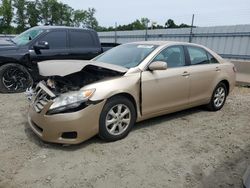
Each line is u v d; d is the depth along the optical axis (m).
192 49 5.62
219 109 6.39
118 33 19.38
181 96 5.20
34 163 3.59
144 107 4.57
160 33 16.42
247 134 4.96
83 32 8.22
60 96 3.83
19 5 41.69
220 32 13.39
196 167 3.67
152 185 3.22
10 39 8.26
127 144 4.23
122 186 3.17
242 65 9.91
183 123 5.35
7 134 4.46
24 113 5.53
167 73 4.86
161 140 4.46
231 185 3.30
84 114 3.81
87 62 4.35
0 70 6.99
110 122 4.17
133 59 4.83
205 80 5.69
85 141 4.25
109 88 4.06
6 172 3.36
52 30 7.64
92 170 3.47
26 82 7.40
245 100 7.68
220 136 4.79
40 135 3.95
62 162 3.63
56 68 4.07
